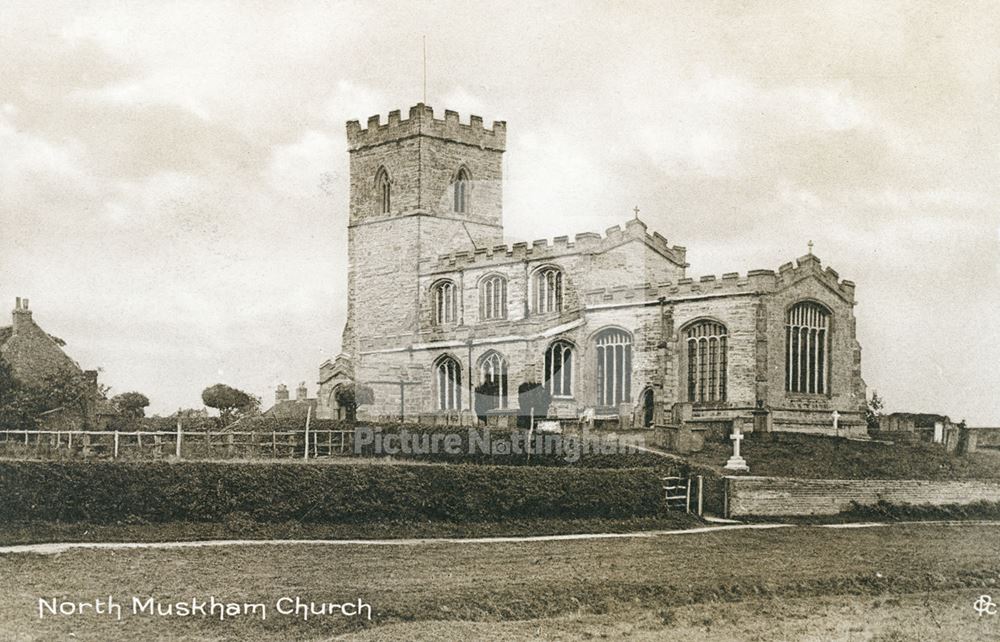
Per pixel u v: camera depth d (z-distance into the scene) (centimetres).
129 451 4697
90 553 3509
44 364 8544
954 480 5984
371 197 9144
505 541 4147
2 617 2866
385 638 2902
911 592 3775
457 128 9331
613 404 7575
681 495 5050
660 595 3469
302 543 3850
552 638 3012
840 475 5984
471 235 8331
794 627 3256
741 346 8138
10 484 3744
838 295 8588
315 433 5125
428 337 8038
